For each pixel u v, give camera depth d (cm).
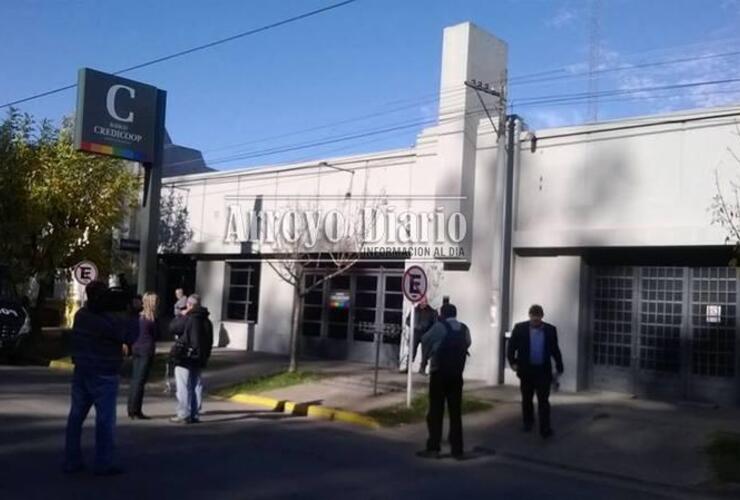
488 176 1809
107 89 2088
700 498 973
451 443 1104
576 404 1486
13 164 2247
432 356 1099
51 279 2391
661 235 1512
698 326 1526
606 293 1645
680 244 1490
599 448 1195
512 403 1490
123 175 2406
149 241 2164
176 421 1248
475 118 1841
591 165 1642
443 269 1862
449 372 1094
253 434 1194
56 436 1049
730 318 1491
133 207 2486
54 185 2252
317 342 2189
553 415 1381
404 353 1898
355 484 891
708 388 1506
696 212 1504
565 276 1667
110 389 852
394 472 975
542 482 989
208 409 1451
